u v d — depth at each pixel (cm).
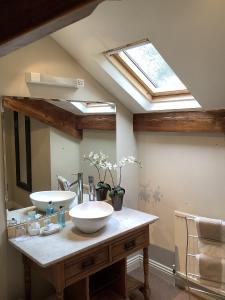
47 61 224
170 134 271
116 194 262
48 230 213
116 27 185
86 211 241
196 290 260
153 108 273
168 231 283
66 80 230
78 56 235
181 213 260
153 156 289
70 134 245
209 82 203
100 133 267
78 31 204
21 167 215
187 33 169
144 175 300
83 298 207
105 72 240
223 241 223
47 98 227
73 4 41
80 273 194
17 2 44
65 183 245
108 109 272
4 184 207
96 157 267
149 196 297
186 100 249
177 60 195
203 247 231
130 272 302
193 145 255
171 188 276
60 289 184
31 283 232
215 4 146
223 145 235
